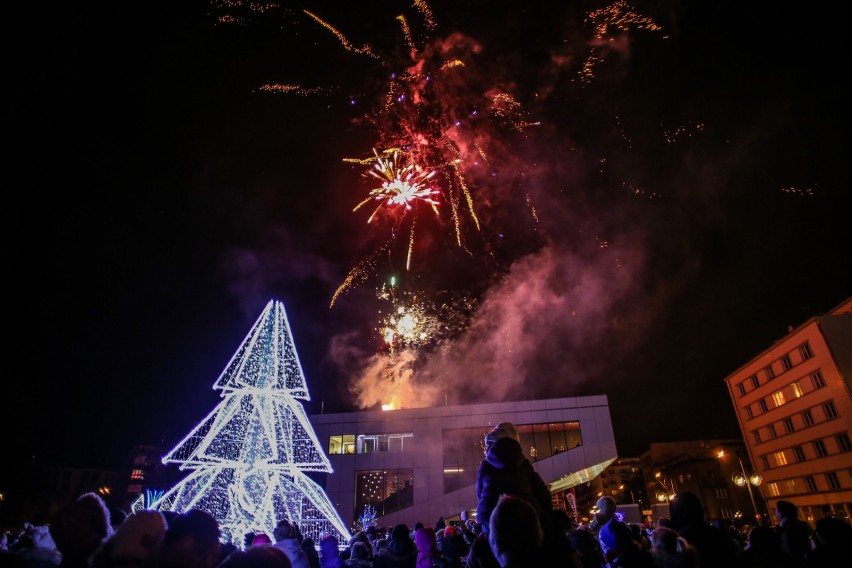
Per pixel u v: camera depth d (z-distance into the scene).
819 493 46.09
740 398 59.03
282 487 21.91
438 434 40.38
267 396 21.11
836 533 5.75
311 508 26.83
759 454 55.62
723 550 5.02
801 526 6.45
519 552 3.19
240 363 21.31
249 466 20.22
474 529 9.28
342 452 40.62
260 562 2.68
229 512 19.55
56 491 64.69
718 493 70.06
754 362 55.66
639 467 97.06
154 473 73.12
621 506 26.88
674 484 78.19
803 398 48.03
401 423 41.03
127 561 3.22
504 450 4.86
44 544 5.99
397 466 39.78
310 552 8.18
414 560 7.60
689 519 5.31
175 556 3.19
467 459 39.47
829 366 44.22
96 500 4.21
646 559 5.23
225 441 20.62
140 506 20.69
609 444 38.41
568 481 41.19
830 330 44.41
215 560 3.36
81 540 3.91
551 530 4.45
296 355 22.12
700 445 84.38
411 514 37.72
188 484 20.92
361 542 7.88
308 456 26.27
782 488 51.72
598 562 5.99
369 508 37.56
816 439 46.47
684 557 4.68
